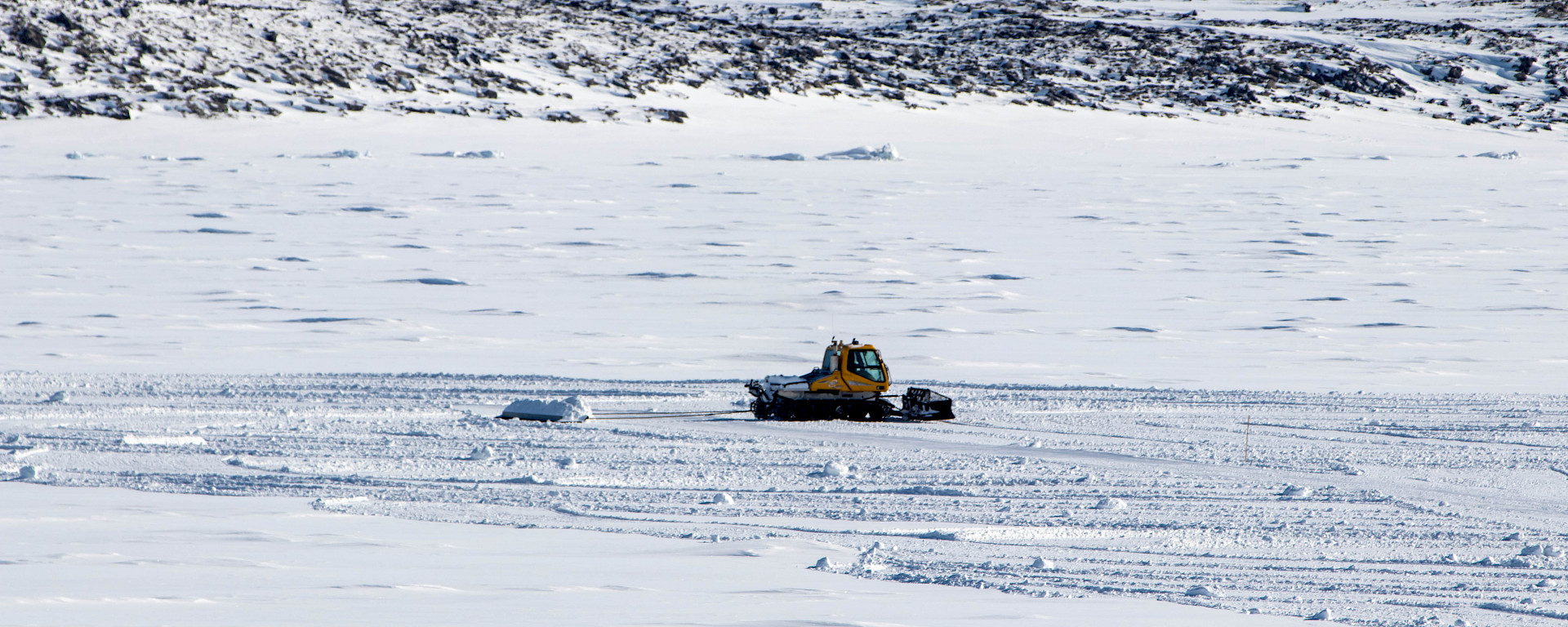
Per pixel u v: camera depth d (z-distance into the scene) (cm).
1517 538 3781
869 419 7125
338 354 10356
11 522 3350
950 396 8112
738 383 8800
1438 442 6150
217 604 2344
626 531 3572
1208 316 13100
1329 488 4697
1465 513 4244
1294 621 2611
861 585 2812
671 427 6531
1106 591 2875
